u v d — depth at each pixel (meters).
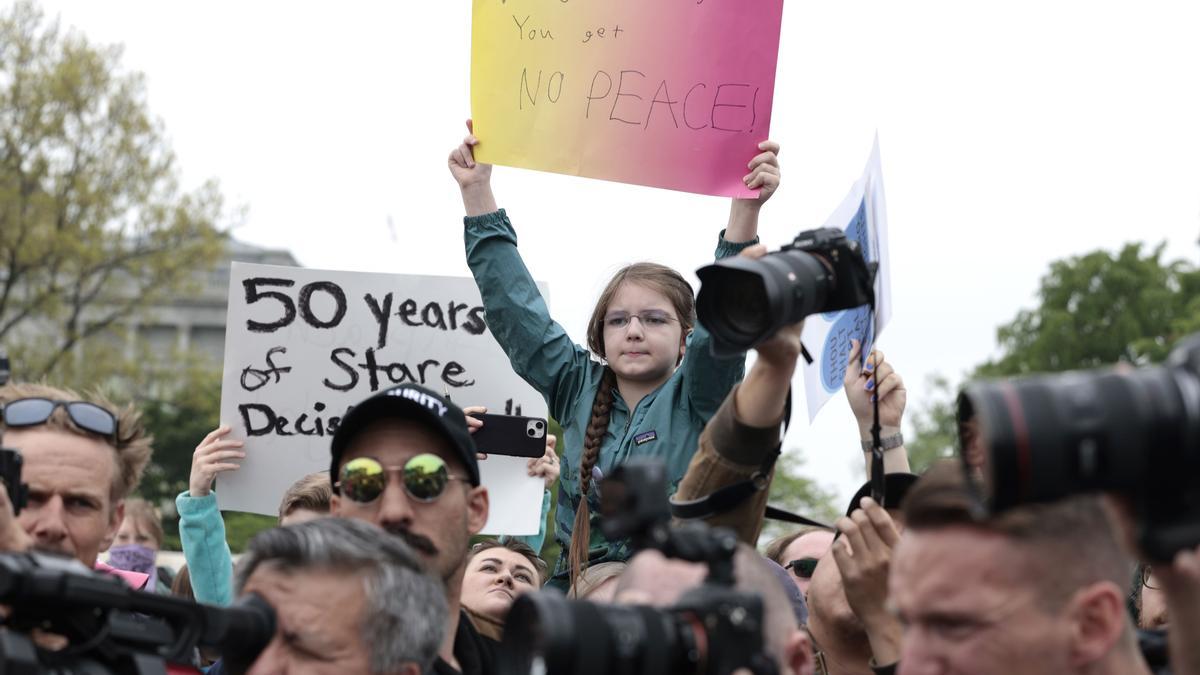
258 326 6.22
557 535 5.34
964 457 2.69
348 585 3.24
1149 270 33.47
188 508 5.86
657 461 2.69
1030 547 2.65
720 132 5.05
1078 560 2.66
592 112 5.19
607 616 2.60
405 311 6.29
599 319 5.31
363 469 3.69
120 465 3.97
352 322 6.26
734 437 3.38
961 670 2.65
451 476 3.75
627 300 5.19
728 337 3.20
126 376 30.30
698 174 5.05
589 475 5.11
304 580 3.24
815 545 5.50
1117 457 2.29
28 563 2.87
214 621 3.10
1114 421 2.29
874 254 4.29
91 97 28.83
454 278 6.32
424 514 3.69
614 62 5.18
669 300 5.20
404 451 3.73
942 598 2.66
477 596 5.39
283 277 6.26
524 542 5.75
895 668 3.49
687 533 2.69
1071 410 2.29
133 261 29.78
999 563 2.65
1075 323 33.69
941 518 2.69
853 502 4.14
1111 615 2.67
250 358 6.20
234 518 15.34
